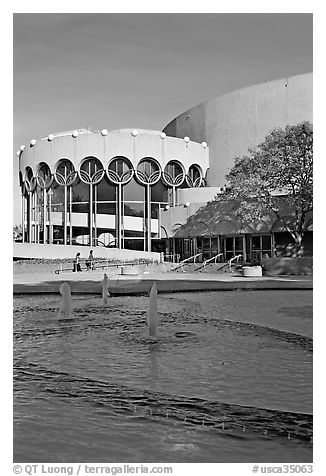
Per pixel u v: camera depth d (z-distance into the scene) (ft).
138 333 31.86
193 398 18.16
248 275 90.53
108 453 14.12
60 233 152.25
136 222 148.97
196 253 135.85
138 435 15.10
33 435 15.16
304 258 97.04
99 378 20.90
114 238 148.36
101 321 37.55
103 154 147.13
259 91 146.00
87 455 14.02
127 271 96.53
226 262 123.24
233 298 54.03
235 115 150.61
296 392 18.78
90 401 17.94
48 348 27.30
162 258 130.21
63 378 20.93
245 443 14.66
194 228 134.41
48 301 52.95
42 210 157.69
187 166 153.38
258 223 119.55
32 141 159.53
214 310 42.88
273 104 143.74
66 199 150.10
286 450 14.28
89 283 70.28
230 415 16.48
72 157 148.56
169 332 31.94
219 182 153.99
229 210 126.11
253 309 43.45
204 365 23.00
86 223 149.28
